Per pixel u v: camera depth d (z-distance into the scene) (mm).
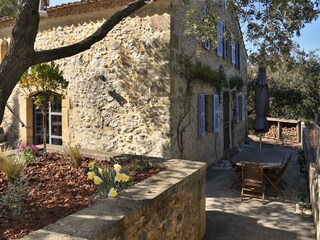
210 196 6934
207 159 9336
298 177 8523
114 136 7590
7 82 3270
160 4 6973
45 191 3502
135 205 2857
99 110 7781
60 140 8758
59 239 2156
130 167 4457
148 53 7117
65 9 7934
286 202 6496
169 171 4219
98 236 2270
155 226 3168
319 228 4359
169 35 6883
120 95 7477
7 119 9523
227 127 11633
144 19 7156
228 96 11758
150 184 3561
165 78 6949
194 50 8164
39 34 8641
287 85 18266
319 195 4430
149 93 7133
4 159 4004
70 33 8133
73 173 4305
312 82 18016
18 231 2441
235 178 8305
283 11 5695
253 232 5012
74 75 8102
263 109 7789
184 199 3934
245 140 14555
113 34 7523
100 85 7742
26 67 3365
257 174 6465
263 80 7867
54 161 4980
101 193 3266
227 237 4828
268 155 8016
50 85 5016
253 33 6125
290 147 13844
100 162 4977
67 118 8234
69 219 2521
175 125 7148
